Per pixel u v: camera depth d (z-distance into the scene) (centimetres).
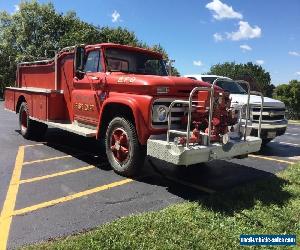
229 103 645
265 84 6900
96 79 746
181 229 449
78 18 5319
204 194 600
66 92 870
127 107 659
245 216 502
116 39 4650
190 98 556
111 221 476
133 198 569
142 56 803
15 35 5103
